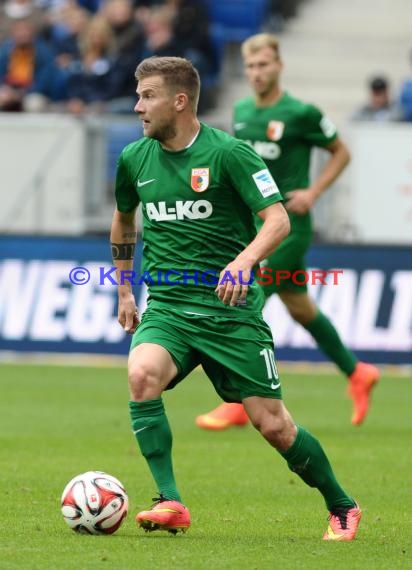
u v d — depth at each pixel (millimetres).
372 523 22484
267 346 20344
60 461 29547
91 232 55781
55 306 54281
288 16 79188
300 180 35062
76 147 55781
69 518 20203
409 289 52625
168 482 20078
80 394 44125
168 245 20609
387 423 38281
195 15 66688
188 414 40000
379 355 52562
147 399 19953
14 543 19391
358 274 52656
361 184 54000
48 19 72938
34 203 56062
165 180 20453
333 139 35031
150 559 18156
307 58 76188
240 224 20672
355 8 79562
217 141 20328
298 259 34812
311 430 36344
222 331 20172
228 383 20484
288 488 26531
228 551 19031
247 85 73000
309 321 35594
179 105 20172
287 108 34812
